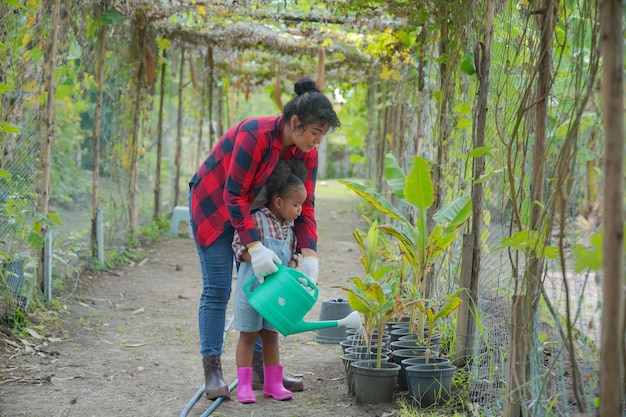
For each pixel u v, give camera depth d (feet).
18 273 16.78
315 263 12.41
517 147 10.02
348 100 46.50
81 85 21.71
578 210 8.14
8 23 15.90
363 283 11.99
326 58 32.17
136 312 18.90
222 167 12.07
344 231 38.11
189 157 40.78
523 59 11.05
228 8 22.16
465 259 12.97
